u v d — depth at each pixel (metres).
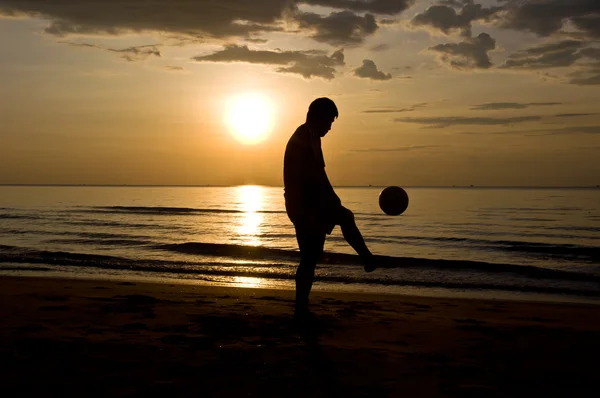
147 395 2.77
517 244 24.55
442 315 6.16
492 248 22.81
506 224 38.09
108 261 15.76
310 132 4.18
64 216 43.25
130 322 4.75
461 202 82.31
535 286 12.27
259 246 21.50
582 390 3.03
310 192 4.13
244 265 15.63
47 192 152.00
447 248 22.84
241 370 3.25
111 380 3.01
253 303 6.43
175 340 4.01
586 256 20.14
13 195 116.69
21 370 3.17
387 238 27.12
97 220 38.97
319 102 4.18
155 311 5.40
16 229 29.44
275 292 8.48
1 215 43.56
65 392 2.79
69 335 4.11
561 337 4.56
